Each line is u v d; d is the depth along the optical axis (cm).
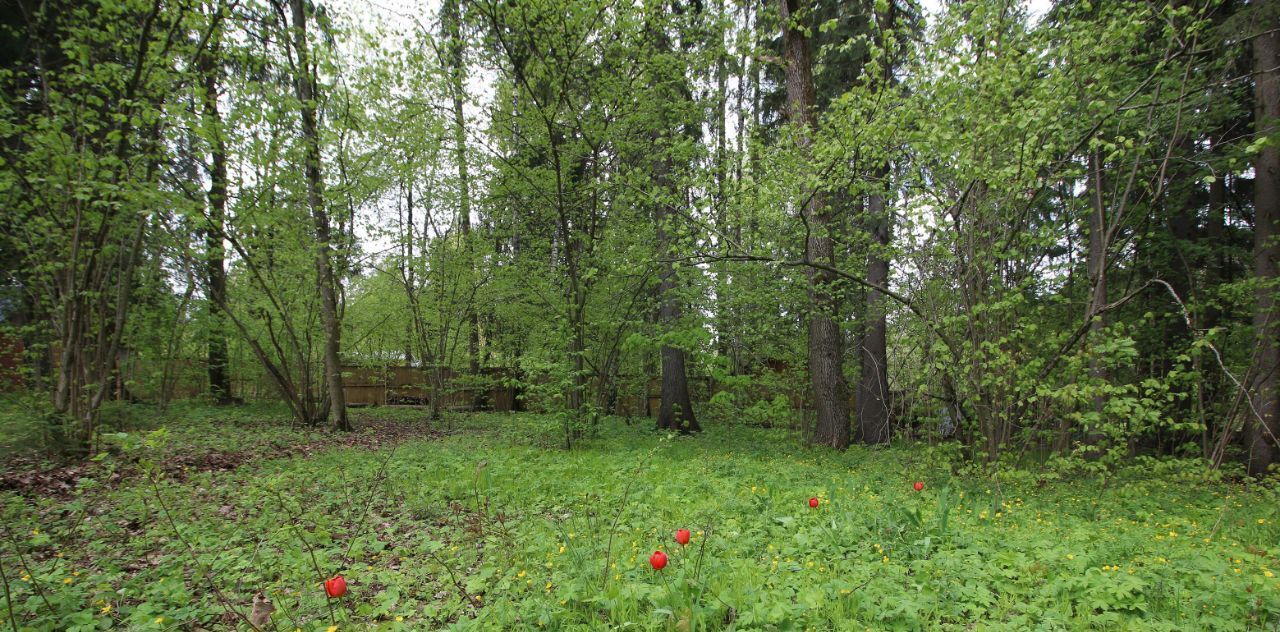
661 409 1588
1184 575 409
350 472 791
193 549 472
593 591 364
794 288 1295
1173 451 1152
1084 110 771
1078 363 710
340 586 293
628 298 1232
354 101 1216
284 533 507
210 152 970
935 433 973
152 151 891
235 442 1041
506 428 1463
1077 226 1080
